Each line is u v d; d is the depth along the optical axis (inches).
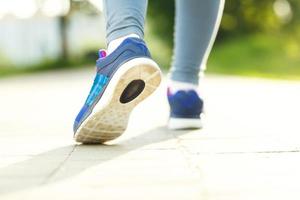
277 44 721.0
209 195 50.4
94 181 57.9
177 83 104.3
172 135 96.8
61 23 1067.9
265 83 323.6
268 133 96.5
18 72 831.1
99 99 79.0
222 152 75.4
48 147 86.5
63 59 1059.9
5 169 66.6
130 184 55.9
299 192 51.7
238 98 205.2
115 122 82.6
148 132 102.7
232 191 52.0
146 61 74.6
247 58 661.9
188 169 63.4
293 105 169.6
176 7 103.2
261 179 57.5
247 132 98.6
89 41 1145.4
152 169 63.9
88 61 1095.6
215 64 644.1
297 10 829.8
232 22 825.5
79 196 51.1
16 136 105.7
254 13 828.6
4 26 1054.4
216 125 112.2
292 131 99.3
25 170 65.6
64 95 263.9
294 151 75.1
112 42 77.1
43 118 149.9
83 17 1138.7
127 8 76.8
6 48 1048.2
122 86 76.2
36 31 1076.5
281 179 57.4
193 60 102.6
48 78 521.3
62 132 110.3
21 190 54.2
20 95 279.4
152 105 182.7
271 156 71.4
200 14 100.1
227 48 732.0
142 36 78.4
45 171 64.6
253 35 821.9
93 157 74.3
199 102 104.7
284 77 424.5
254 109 155.9
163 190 52.7
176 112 105.4
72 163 69.7
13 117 157.2
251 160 68.7
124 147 83.4
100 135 85.2
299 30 829.8
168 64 815.7
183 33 101.8
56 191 53.4
